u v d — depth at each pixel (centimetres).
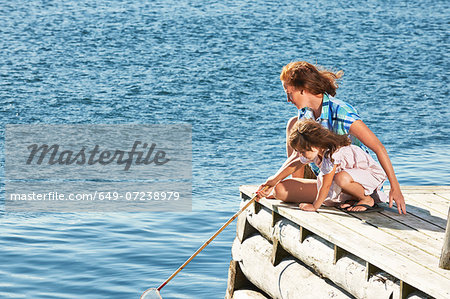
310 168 1254
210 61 4934
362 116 3459
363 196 1149
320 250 1067
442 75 4656
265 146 2844
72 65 4781
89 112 3559
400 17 7219
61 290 1509
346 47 5609
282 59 5059
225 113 3494
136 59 4994
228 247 1748
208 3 7644
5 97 3859
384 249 970
